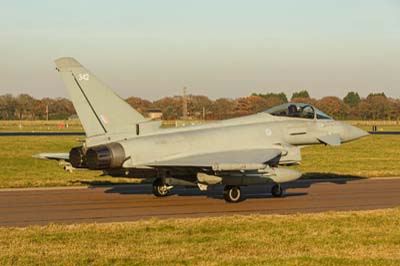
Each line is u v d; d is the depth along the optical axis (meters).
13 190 36.16
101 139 30.39
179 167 30.39
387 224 22.92
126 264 16.28
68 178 44.28
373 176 45.28
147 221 23.72
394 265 16.17
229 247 18.61
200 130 33.25
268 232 21.19
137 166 30.23
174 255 17.38
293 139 35.50
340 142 36.97
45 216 25.94
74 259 16.73
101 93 30.66
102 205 29.53
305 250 18.19
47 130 155.38
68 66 30.28
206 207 28.94
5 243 19.22
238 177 30.28
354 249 18.31
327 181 41.56
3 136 117.00
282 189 35.69
